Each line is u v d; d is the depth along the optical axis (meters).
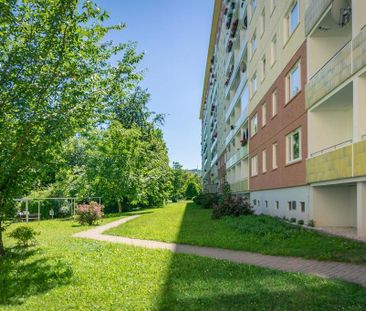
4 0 7.73
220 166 50.31
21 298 5.70
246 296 5.27
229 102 41.88
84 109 8.95
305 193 13.68
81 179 31.83
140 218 22.66
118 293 5.69
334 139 12.99
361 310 4.55
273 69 18.81
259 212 22.88
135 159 31.91
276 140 18.14
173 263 7.75
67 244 11.31
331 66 11.00
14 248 10.72
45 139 8.44
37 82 8.38
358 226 9.55
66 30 8.27
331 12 10.95
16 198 9.82
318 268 6.94
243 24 27.73
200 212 27.95
